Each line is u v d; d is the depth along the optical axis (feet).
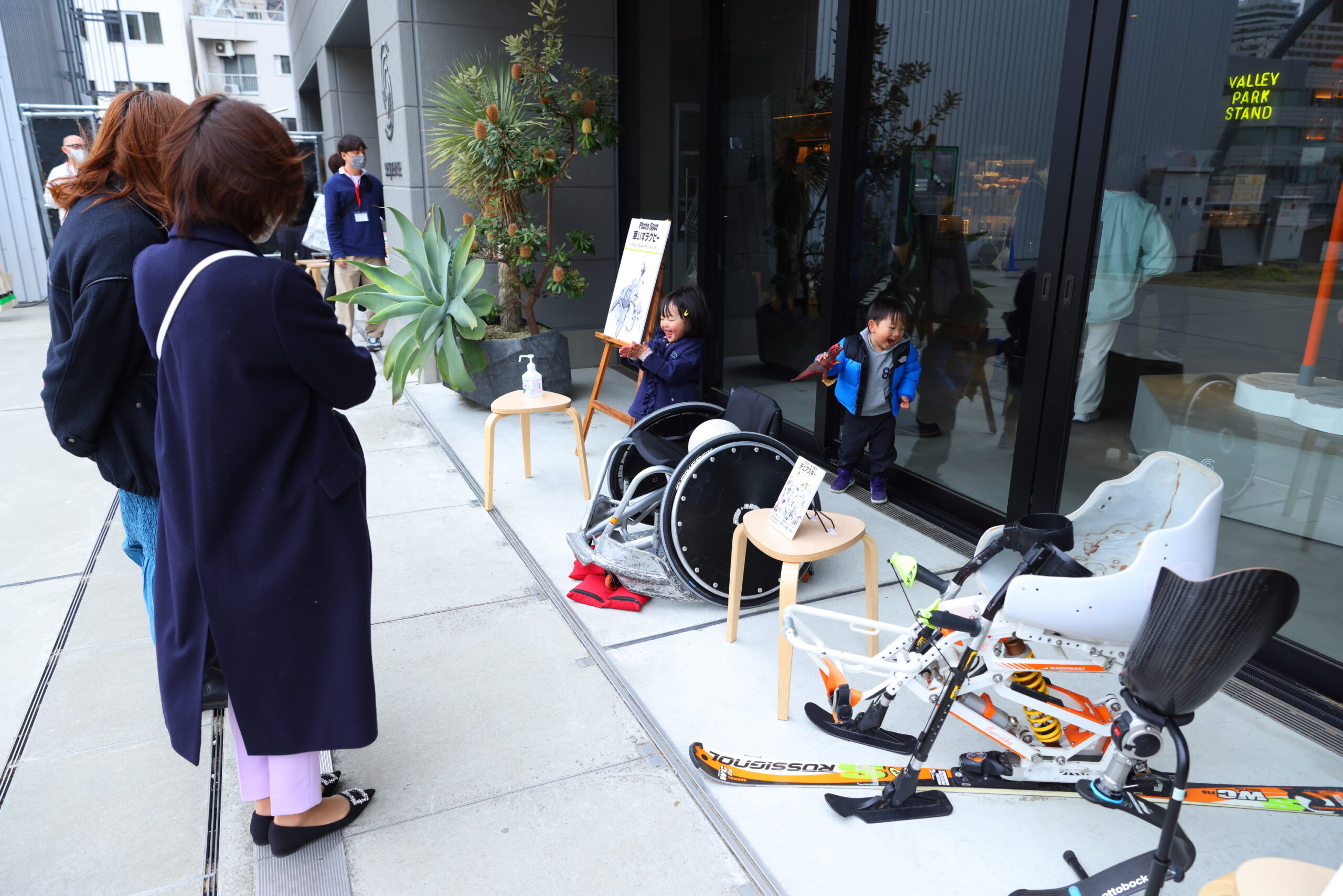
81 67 59.88
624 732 7.80
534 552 11.67
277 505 5.54
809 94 14.34
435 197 20.24
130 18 118.52
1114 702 6.33
